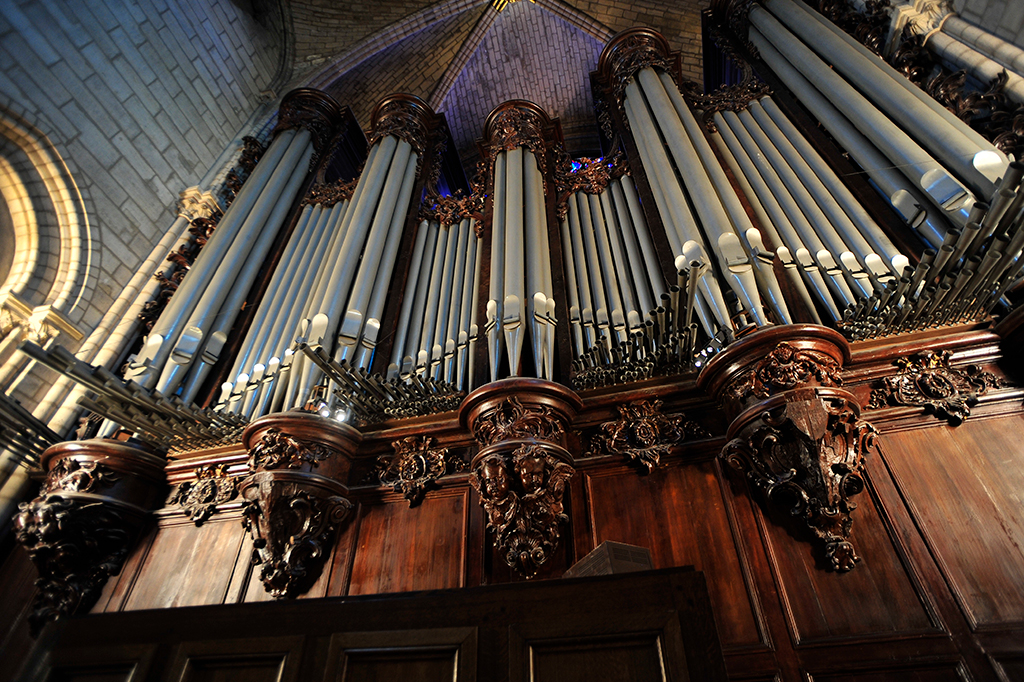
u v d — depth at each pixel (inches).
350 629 72.4
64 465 164.9
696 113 266.7
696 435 146.1
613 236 221.1
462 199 278.5
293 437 153.2
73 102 265.3
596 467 146.9
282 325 208.8
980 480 122.2
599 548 101.5
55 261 252.4
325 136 350.0
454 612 71.7
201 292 225.6
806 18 259.9
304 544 145.0
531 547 127.7
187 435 166.9
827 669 106.9
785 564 121.0
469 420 151.7
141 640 75.0
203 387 200.2
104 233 268.4
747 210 199.9
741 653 111.9
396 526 149.6
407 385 162.4
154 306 267.7
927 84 204.8
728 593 120.4
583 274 206.8
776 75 273.6
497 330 176.1
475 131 468.8
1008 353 137.9
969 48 195.6
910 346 143.2
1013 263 121.9
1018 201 101.7
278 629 73.7
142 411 153.8
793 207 189.8
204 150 339.6
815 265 163.6
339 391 156.0
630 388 156.6
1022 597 106.1
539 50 439.8
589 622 67.6
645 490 140.5
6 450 184.5
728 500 132.7
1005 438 126.6
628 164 254.8
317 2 415.5
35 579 166.9
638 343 152.1
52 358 122.1
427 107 341.4
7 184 247.6
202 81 345.4
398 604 74.0
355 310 189.3
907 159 177.0
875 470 128.9
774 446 126.0
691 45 400.8
